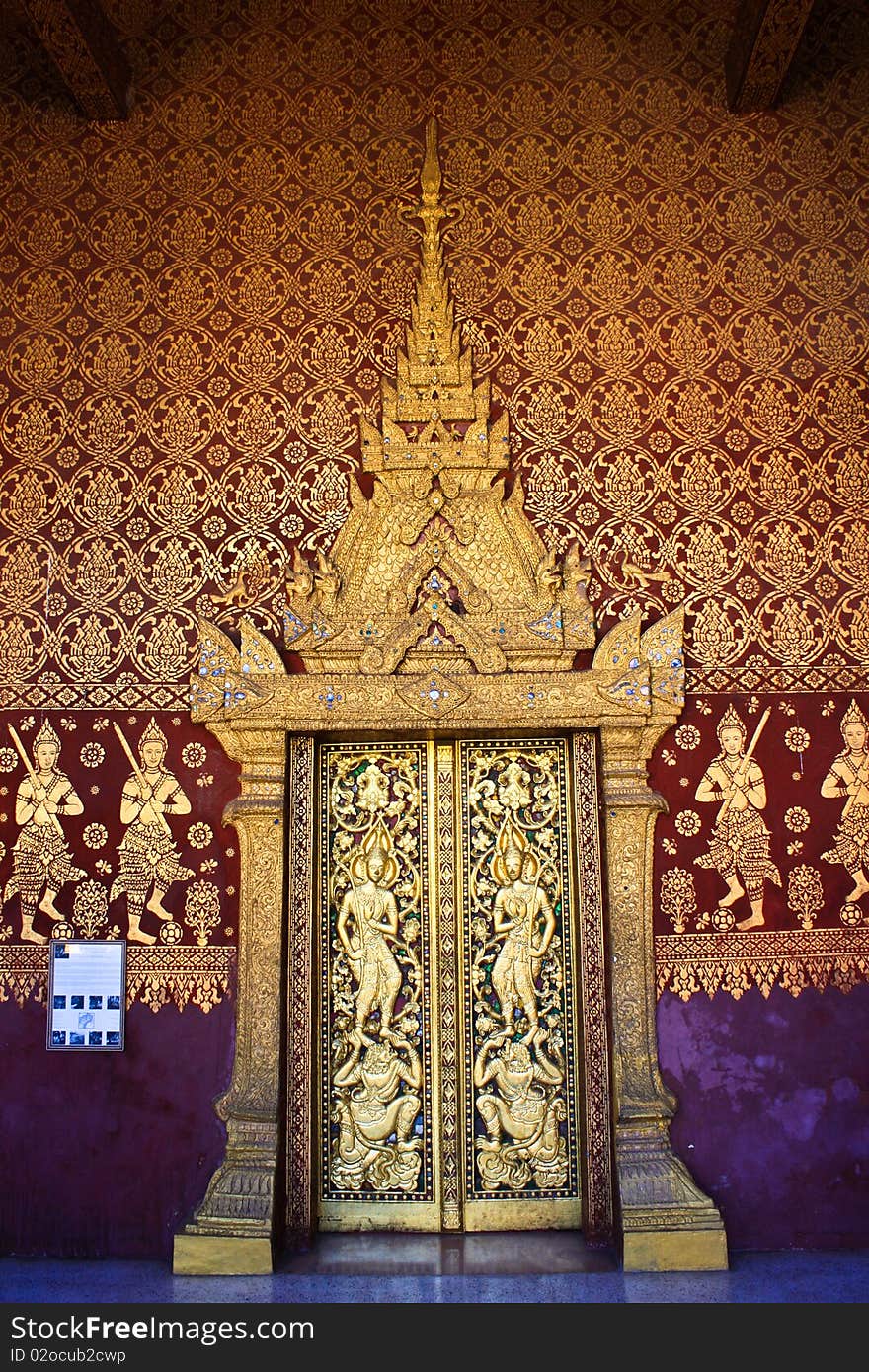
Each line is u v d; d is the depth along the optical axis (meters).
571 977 4.95
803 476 5.18
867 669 5.04
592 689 4.92
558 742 5.09
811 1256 4.58
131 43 5.48
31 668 5.00
